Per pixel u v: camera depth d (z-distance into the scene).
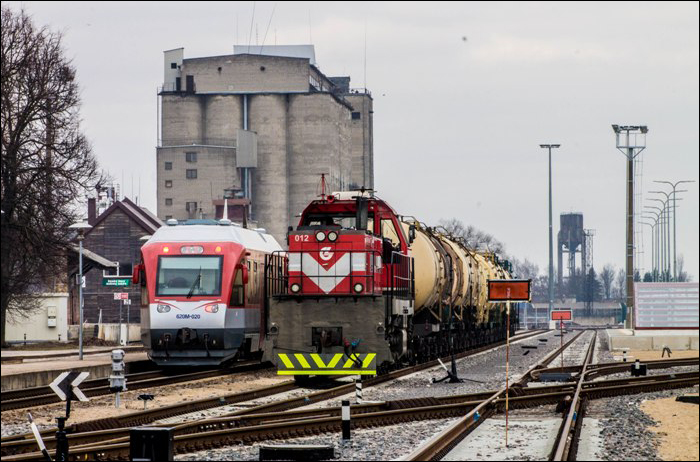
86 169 126.75
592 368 87.44
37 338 145.88
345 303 64.50
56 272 130.75
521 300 47.03
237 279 79.12
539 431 44.19
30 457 35.41
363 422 45.97
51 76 125.62
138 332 155.25
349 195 69.88
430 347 92.31
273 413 46.53
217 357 77.69
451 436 40.81
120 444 37.75
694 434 43.44
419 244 83.44
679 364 96.62
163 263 78.50
